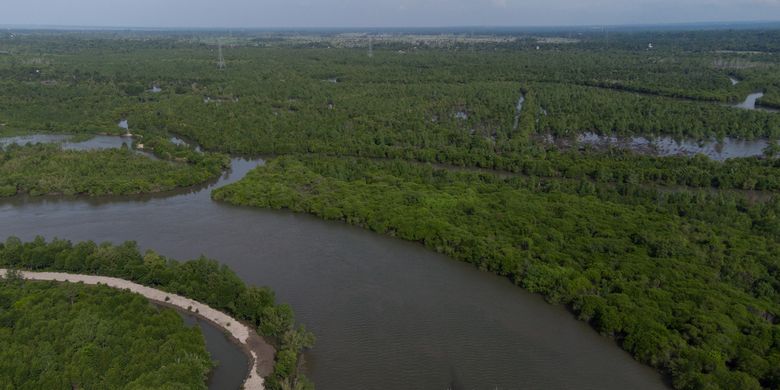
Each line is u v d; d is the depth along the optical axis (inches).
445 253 5792.3
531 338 4404.5
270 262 5615.2
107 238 6181.1
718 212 6392.7
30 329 3981.3
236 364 4057.6
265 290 4682.6
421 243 6048.2
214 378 3907.5
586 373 4020.7
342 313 4717.0
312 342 4232.3
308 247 5949.8
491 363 4119.1
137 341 3912.4
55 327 3998.5
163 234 6279.5
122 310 4352.9
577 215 6269.7
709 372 3855.8
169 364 3700.8
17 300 4419.3
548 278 5009.8
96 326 4040.4
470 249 5615.2
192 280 4909.0
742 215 6289.4
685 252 5369.1
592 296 4690.0
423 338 4392.2
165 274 4977.9
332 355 4178.2
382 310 4766.2
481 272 5442.9
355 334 4429.1
